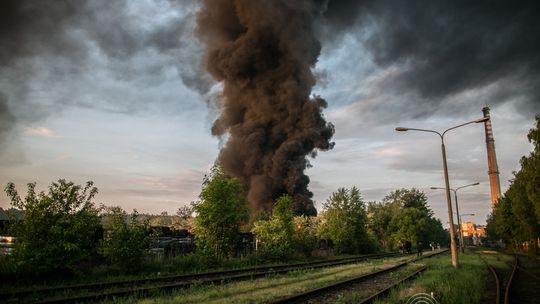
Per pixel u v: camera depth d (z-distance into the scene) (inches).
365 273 797.2
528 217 1895.9
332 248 1852.9
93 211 694.5
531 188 1336.1
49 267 609.3
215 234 996.6
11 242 688.4
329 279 674.8
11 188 621.6
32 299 448.8
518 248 2854.3
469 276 699.4
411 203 3297.2
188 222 1638.8
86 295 447.2
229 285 568.1
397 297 456.8
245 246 1261.1
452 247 957.8
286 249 1205.1
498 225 2778.1
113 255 737.0
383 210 3110.2
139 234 773.9
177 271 808.9
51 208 642.2
